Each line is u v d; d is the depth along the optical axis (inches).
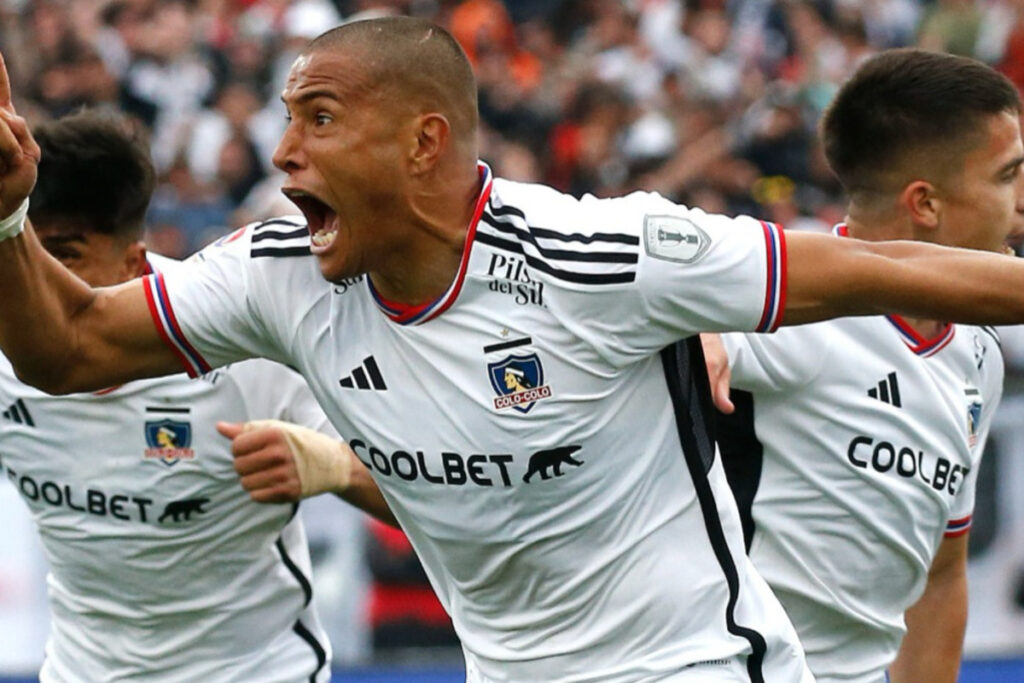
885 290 258.2
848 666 353.7
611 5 1092.5
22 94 944.9
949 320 259.9
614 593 281.1
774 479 337.4
